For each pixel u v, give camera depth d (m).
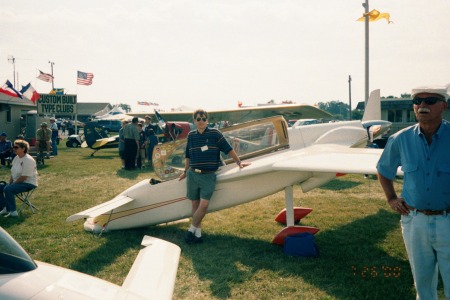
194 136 4.80
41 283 1.71
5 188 6.18
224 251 4.52
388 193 2.64
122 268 4.04
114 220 5.31
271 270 3.93
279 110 15.80
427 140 2.40
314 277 3.74
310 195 7.77
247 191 4.89
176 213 5.15
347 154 4.68
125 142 11.91
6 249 1.84
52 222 5.86
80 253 4.48
